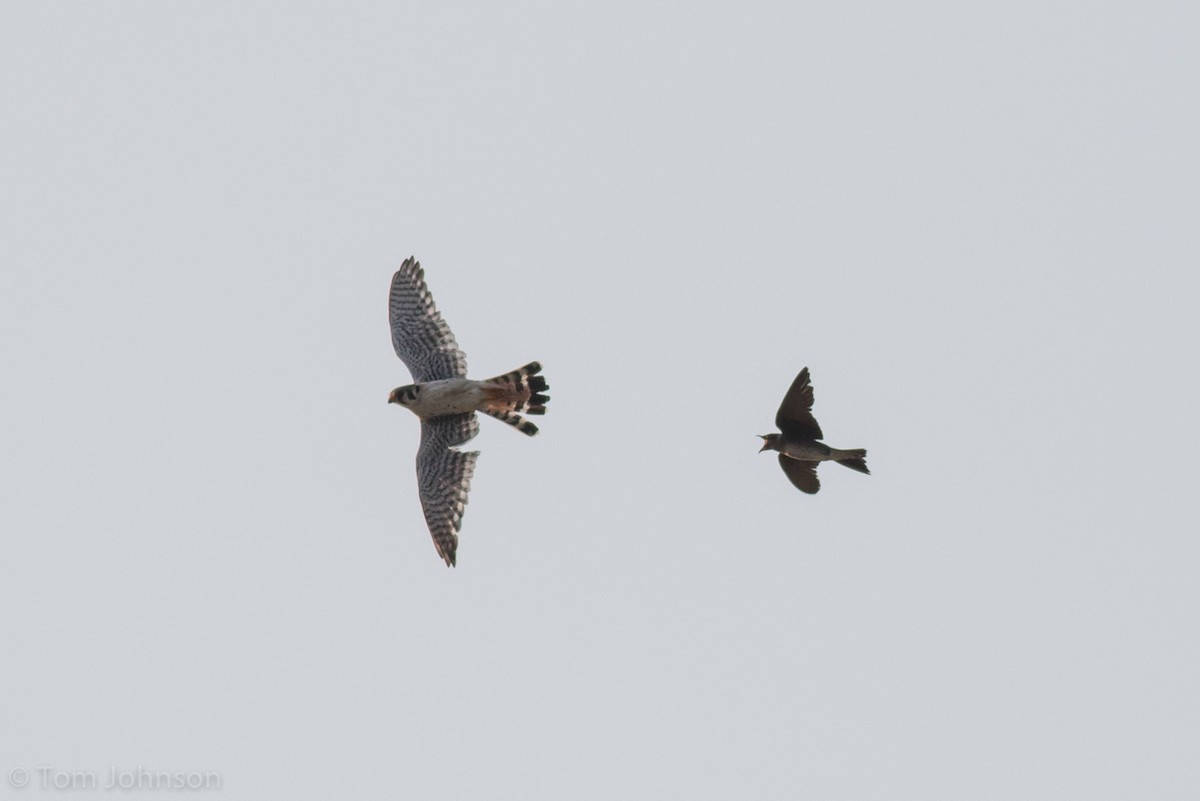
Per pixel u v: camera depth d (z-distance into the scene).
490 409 20.14
